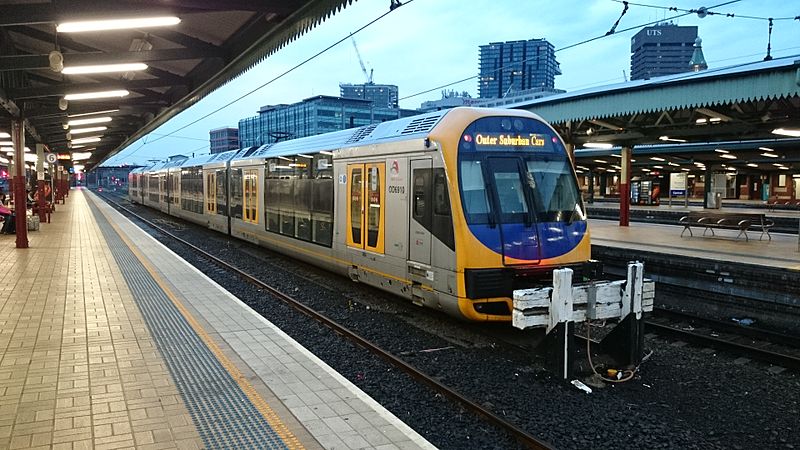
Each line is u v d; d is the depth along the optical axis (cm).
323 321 959
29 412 522
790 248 1402
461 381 702
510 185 883
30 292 1060
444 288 870
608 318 730
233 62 1098
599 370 734
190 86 1419
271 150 1702
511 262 851
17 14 735
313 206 1332
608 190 5953
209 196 2316
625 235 1767
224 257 1753
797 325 1003
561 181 929
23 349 713
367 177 1087
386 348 838
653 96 1564
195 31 1054
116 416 516
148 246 1791
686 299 1198
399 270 989
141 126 2284
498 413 606
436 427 564
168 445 461
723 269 1123
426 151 911
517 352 812
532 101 1958
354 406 549
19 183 1678
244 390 584
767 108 1571
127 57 1016
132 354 698
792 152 3234
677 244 1497
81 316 884
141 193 4606
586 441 545
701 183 5131
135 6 757
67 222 2692
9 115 1584
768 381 739
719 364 803
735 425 599
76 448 452
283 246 1538
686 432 573
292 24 866
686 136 1923
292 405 549
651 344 895
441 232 873
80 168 7219
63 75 1453
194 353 706
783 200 3888
